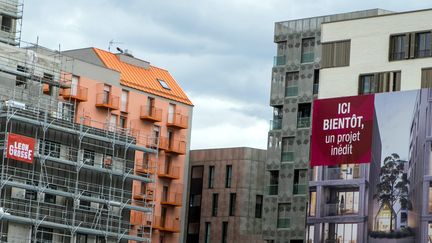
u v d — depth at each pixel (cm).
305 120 16062
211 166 18612
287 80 16350
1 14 14500
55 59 14862
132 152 15012
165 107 18088
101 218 14500
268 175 16312
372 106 13825
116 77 17225
